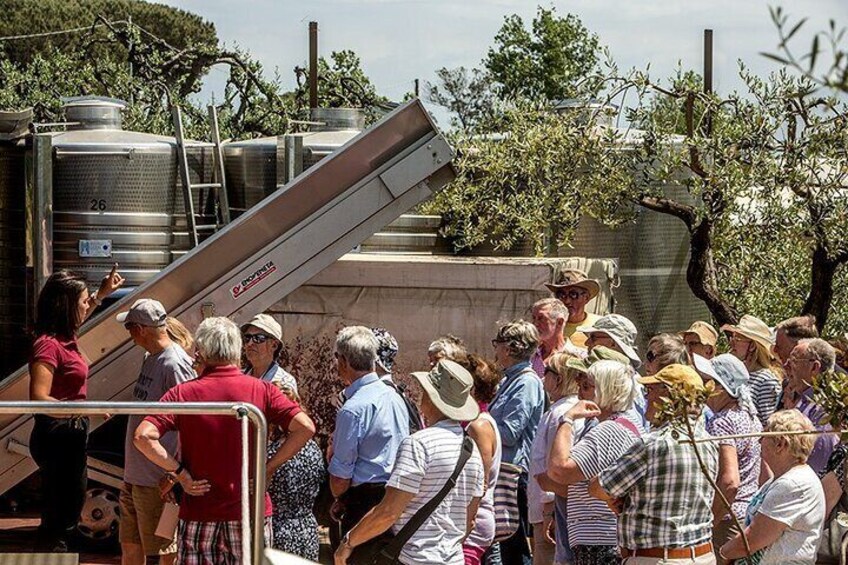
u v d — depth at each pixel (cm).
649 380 644
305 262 970
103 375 947
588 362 696
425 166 975
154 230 1145
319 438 1080
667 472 591
